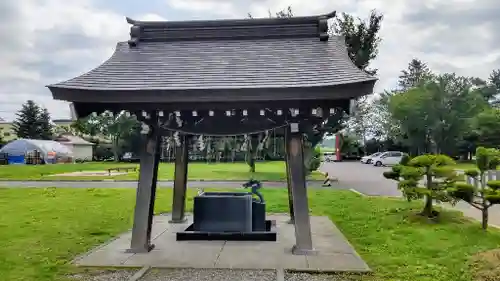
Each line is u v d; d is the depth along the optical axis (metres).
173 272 5.62
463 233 8.20
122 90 5.96
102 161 47.88
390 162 38.19
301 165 6.53
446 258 6.38
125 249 6.75
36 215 10.55
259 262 6.04
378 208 11.62
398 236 7.99
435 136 37.56
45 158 40.34
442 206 11.97
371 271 5.66
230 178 22.50
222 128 6.63
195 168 31.64
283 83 5.96
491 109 38.66
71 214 10.73
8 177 23.53
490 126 37.12
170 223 8.94
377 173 27.98
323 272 5.62
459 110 36.91
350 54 21.98
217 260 6.14
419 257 6.47
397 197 14.38
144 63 6.94
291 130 6.46
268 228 8.19
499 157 8.75
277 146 11.91
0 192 15.98
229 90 5.85
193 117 6.67
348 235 8.12
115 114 6.65
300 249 6.48
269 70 6.46
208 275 5.50
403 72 57.97
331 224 9.02
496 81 61.31
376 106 52.62
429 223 9.23
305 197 6.54
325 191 16.48
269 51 7.04
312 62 6.65
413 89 39.09
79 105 6.32
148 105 6.29
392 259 6.34
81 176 24.34
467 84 37.88
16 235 8.09
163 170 29.28
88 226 9.06
